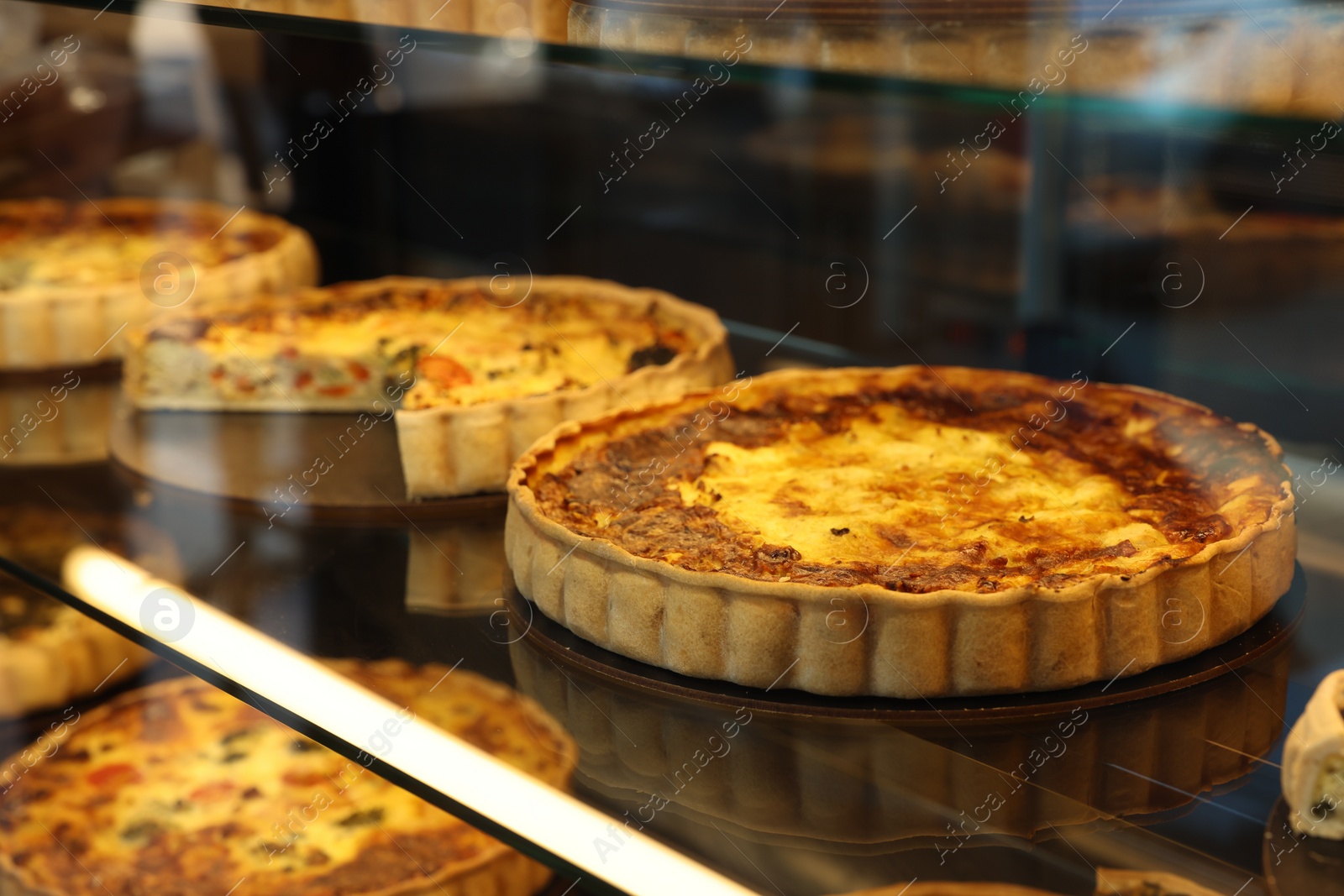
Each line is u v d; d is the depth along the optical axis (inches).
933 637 50.0
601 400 75.5
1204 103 44.9
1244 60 45.3
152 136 106.2
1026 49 48.4
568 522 59.7
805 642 51.0
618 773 47.7
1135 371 69.2
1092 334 70.7
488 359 84.6
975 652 49.9
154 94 104.3
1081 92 46.9
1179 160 63.2
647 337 86.5
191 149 105.7
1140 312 67.7
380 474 78.2
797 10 52.1
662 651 53.8
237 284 97.7
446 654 57.1
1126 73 47.4
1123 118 45.9
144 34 99.8
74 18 100.1
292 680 56.5
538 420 74.0
